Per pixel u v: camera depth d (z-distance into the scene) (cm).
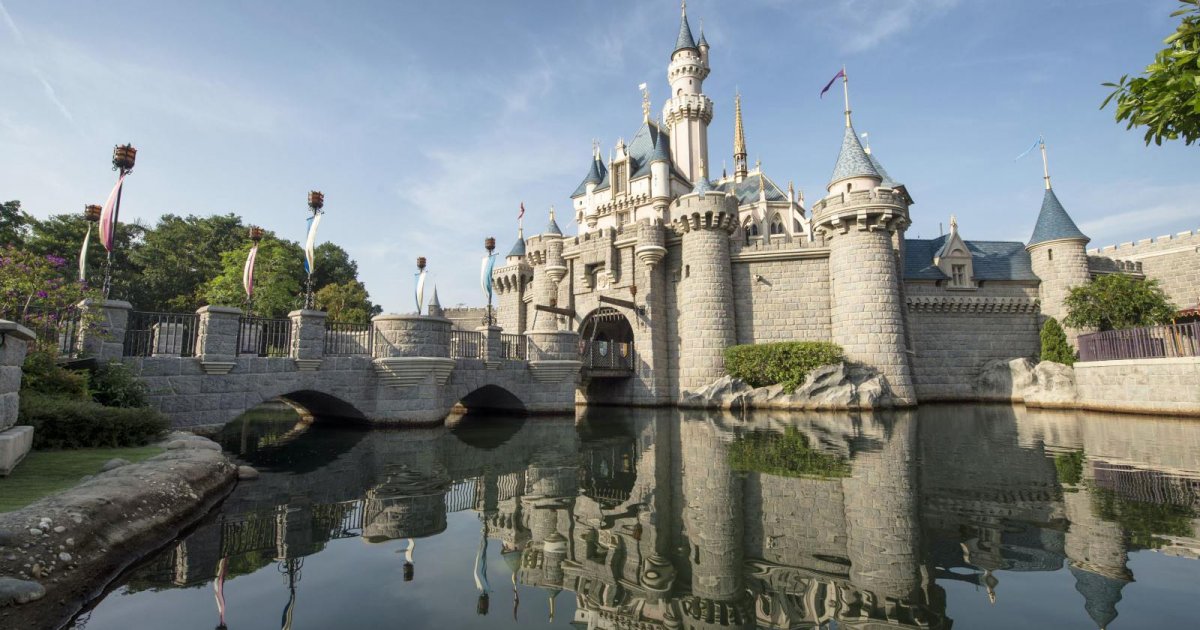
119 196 1473
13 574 468
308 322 1800
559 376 2723
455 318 6619
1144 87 613
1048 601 476
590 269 4075
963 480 994
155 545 647
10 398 855
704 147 5606
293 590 533
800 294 3588
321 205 1970
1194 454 1252
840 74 3703
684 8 5728
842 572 564
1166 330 2509
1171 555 584
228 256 4966
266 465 1239
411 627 451
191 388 1513
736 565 590
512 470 1173
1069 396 3092
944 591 507
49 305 1313
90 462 891
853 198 3238
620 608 489
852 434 1809
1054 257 3866
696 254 3619
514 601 507
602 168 6153
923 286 4000
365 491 967
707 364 3484
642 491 955
